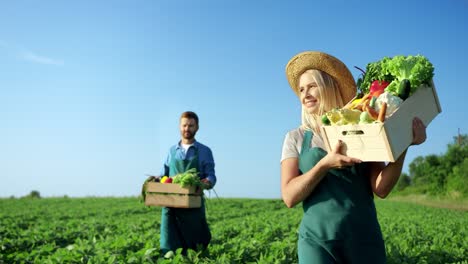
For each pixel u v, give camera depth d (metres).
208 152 7.56
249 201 28.42
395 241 8.20
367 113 3.00
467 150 39.56
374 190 3.30
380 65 3.41
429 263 6.62
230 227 11.42
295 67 3.53
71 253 6.83
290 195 3.19
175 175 7.47
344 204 3.17
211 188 7.33
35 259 6.71
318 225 3.16
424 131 3.17
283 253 6.62
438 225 11.75
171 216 7.19
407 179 51.75
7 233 10.28
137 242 8.10
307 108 3.43
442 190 39.81
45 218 16.91
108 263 6.17
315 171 3.07
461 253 7.04
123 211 20.38
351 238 3.11
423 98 3.26
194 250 7.24
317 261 3.12
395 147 2.91
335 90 3.40
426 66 3.19
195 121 7.50
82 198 30.56
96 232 11.04
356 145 3.05
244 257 6.94
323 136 3.21
